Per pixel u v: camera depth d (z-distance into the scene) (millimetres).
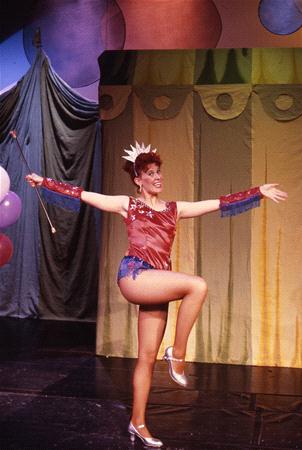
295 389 4523
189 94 5262
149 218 3346
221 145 5238
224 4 6496
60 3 6973
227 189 5234
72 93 6922
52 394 4250
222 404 4121
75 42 6938
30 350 5629
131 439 3396
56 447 3260
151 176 3383
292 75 5172
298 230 5164
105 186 5371
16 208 4746
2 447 3244
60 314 7074
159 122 5305
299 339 5191
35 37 7031
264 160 5191
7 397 4156
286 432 3584
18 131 7074
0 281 7258
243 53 5297
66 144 6922
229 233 5246
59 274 7043
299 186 5160
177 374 3250
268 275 5215
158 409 3975
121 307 5418
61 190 3389
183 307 3191
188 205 3438
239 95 5199
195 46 6570
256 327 5234
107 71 5402
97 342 5461
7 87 7129
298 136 5145
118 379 4680
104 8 6840
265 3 6430
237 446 3348
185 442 3395
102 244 5438
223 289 5270
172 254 5305
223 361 5273
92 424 3648
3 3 7113
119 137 5348
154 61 5355
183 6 6598
